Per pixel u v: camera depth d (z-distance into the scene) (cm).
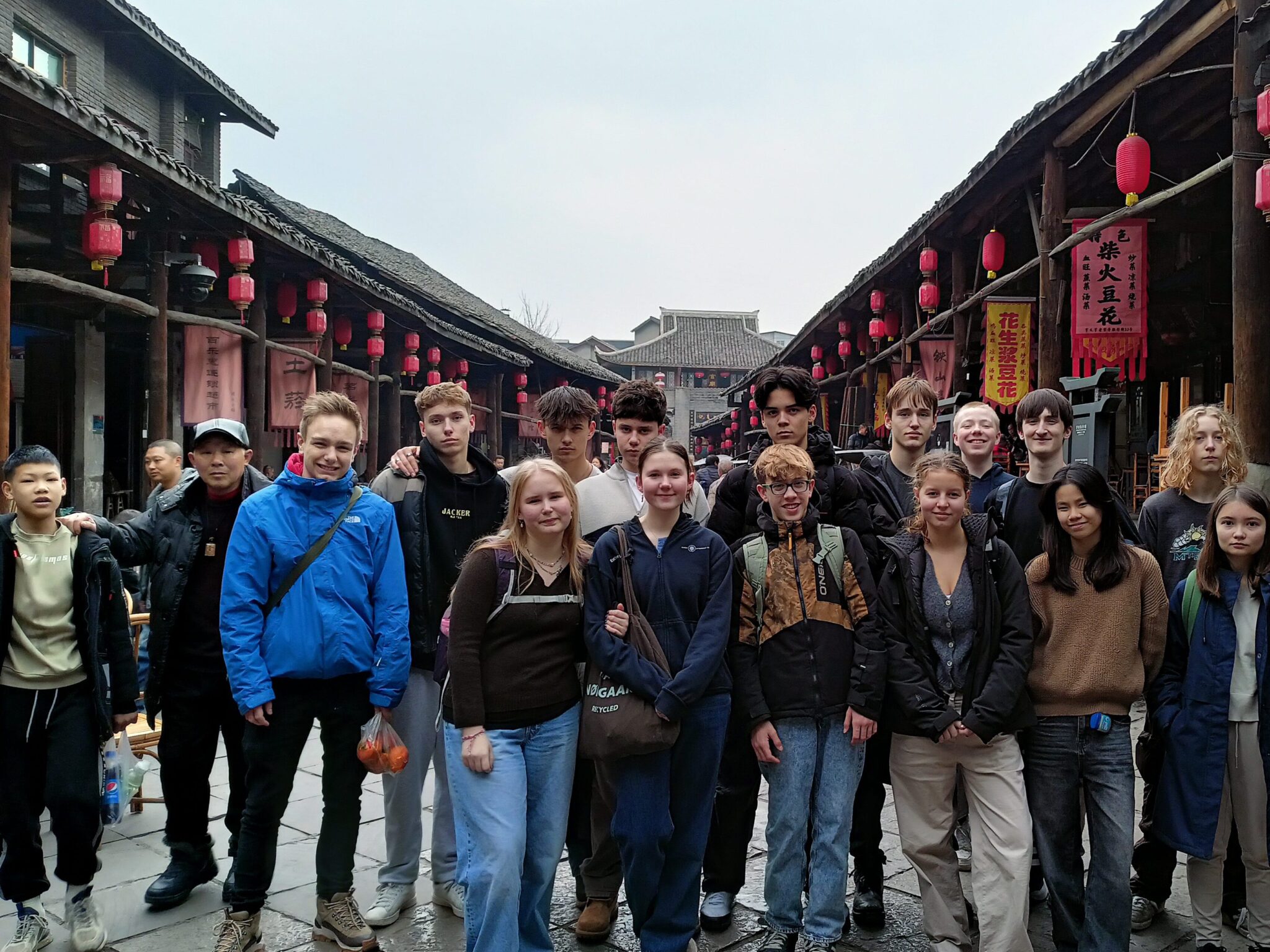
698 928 301
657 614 288
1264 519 294
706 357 4575
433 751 346
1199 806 295
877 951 312
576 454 372
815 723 300
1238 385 471
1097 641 290
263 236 830
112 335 1011
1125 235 707
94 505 959
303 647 297
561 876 379
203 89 1283
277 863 384
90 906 312
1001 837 279
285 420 1013
